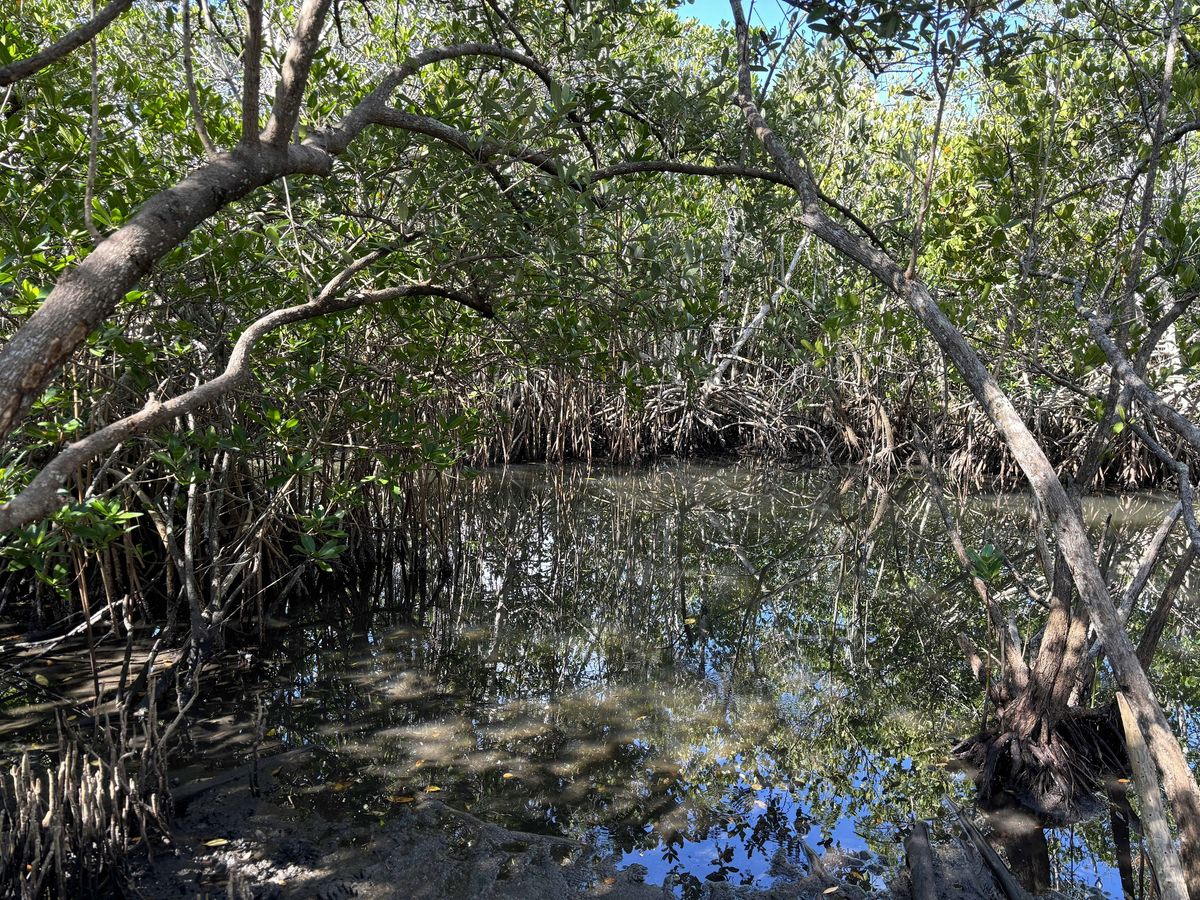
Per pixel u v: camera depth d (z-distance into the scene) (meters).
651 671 5.82
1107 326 3.53
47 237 3.63
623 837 3.82
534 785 4.23
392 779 4.21
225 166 1.91
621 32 4.72
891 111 10.70
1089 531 9.50
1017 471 12.35
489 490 11.46
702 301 4.57
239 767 4.23
